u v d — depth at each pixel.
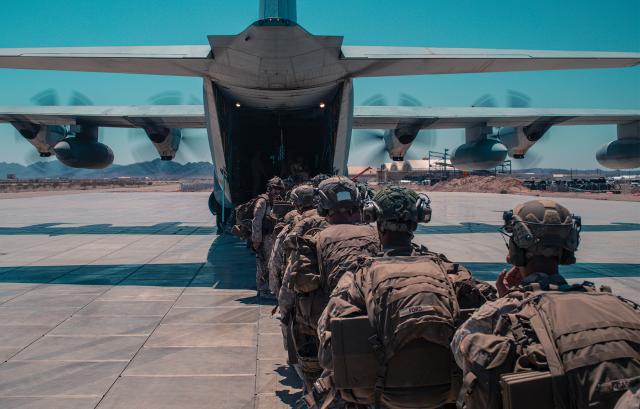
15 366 5.09
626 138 19.23
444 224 19.20
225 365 5.13
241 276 9.58
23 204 32.75
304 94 11.36
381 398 2.37
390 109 18.39
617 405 1.53
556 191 53.03
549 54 9.33
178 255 12.09
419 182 75.38
